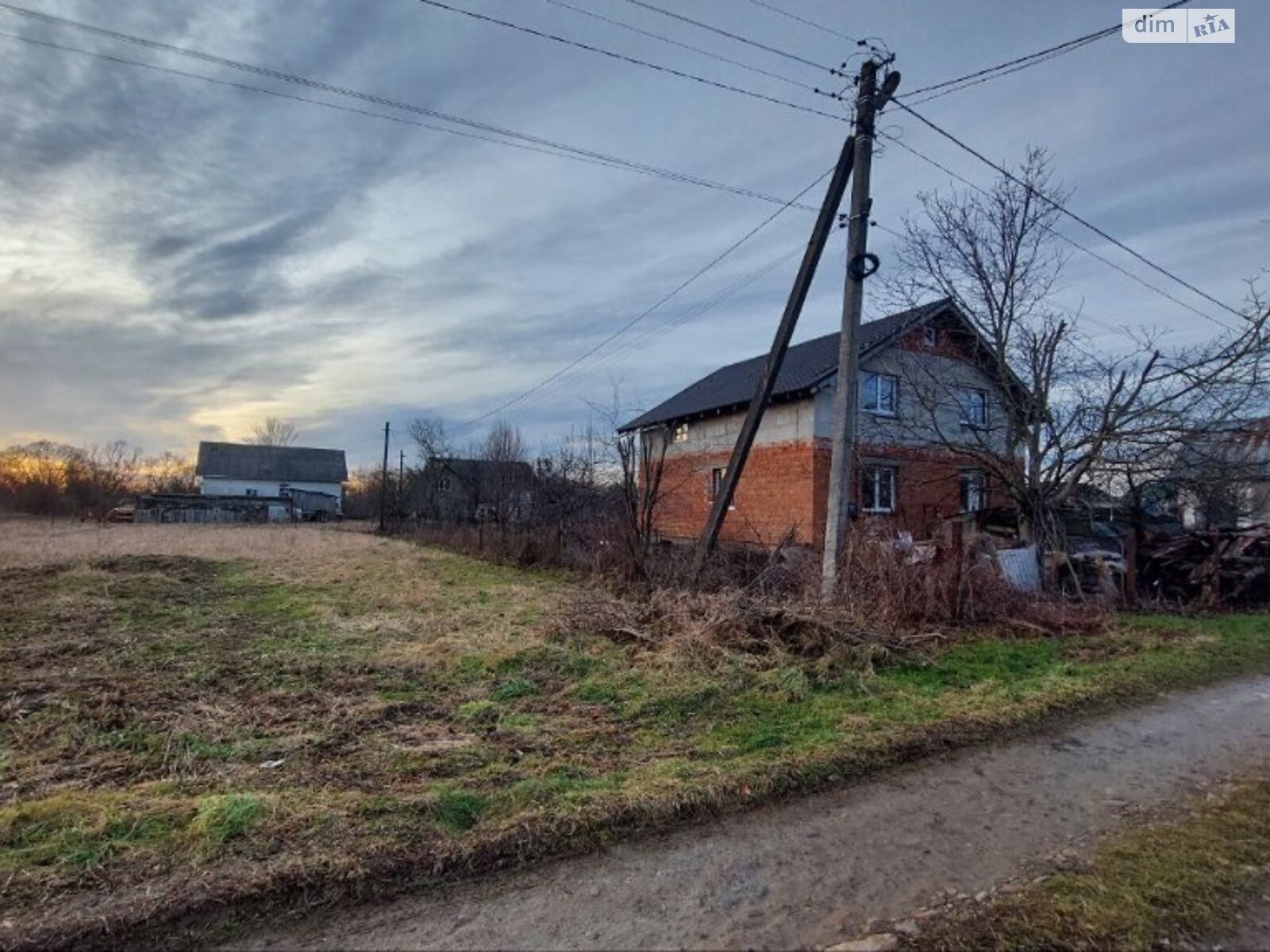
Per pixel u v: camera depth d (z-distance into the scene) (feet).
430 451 115.03
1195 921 8.50
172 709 16.14
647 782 12.07
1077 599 31.65
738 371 76.38
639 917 8.56
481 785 11.89
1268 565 34.86
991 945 8.00
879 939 8.08
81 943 7.77
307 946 7.93
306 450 184.65
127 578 39.40
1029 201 38.86
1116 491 40.83
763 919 8.52
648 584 31.12
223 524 115.55
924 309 48.78
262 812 10.44
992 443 50.06
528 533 53.83
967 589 26.99
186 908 8.30
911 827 11.00
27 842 9.68
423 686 18.29
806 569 27.94
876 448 55.88
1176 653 23.11
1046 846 10.37
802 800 12.02
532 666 20.12
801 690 17.84
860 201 26.04
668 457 71.72
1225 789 12.57
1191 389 33.91
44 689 17.60
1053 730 15.90
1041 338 37.93
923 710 16.55
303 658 20.94
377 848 9.62
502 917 8.54
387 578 43.37
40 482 152.05
